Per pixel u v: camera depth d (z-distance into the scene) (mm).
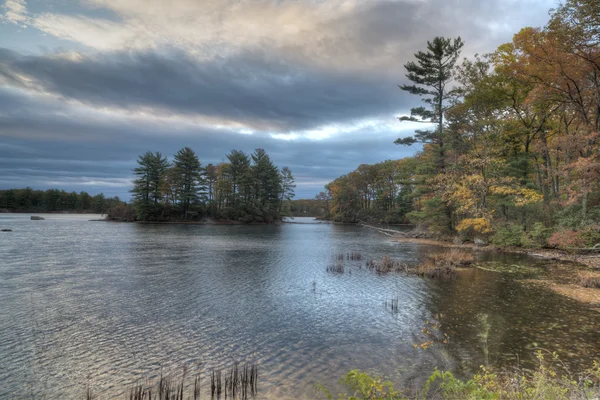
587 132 25375
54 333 10906
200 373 8328
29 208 146125
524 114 37438
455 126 37156
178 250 32500
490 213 34906
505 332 10961
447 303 14453
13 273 20359
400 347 9953
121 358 9141
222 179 98750
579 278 19219
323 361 9016
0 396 7266
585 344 9891
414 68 42219
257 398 7164
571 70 25484
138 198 86500
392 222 90625
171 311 13352
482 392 5504
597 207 26203
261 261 26203
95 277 19484
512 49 35188
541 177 35906
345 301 14930
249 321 12266
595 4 21828
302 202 181875
